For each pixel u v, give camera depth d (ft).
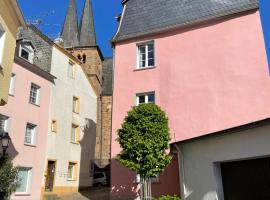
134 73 57.41
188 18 56.18
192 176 39.06
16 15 43.27
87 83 107.34
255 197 33.91
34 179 75.87
